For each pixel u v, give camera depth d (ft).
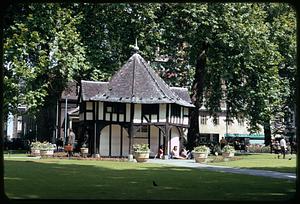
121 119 128.16
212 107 167.94
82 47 136.26
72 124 181.47
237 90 153.17
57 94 146.30
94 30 147.02
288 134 206.28
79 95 137.39
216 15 141.59
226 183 54.65
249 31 142.92
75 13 145.18
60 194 41.47
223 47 147.64
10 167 72.23
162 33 148.46
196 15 139.95
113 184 51.08
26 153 136.67
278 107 174.60
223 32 143.84
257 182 56.70
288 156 135.95
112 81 131.54
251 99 152.66
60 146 174.40
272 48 148.05
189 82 161.58
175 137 136.46
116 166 83.87
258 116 153.28
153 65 156.35
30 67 119.85
